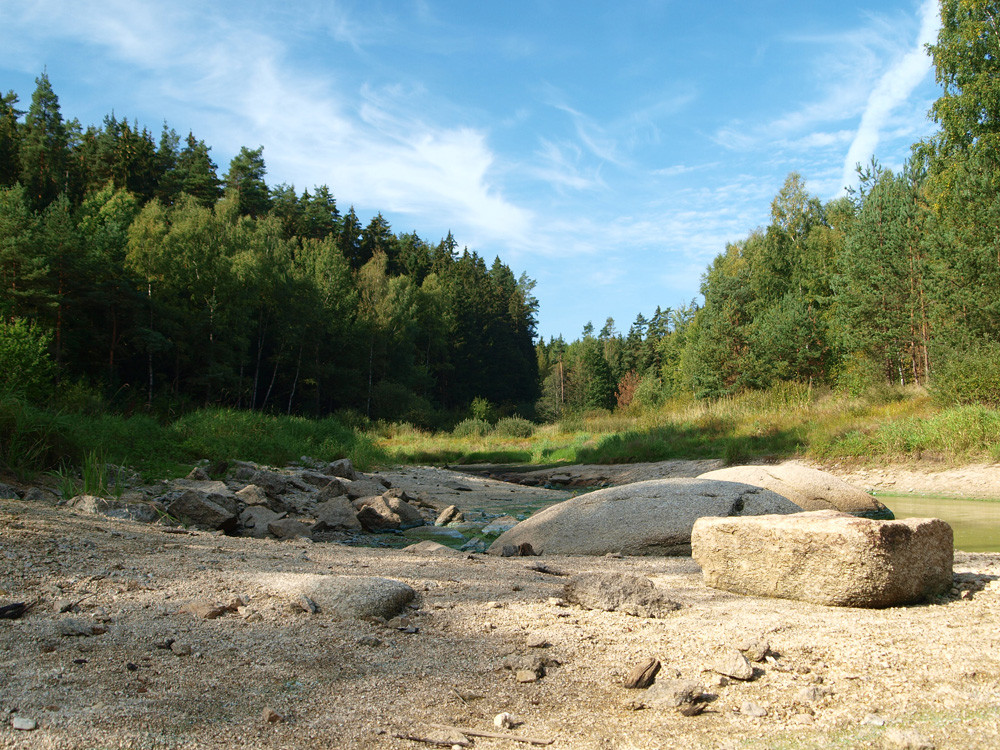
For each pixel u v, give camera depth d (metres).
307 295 47.75
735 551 4.54
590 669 2.92
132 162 61.38
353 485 12.35
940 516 9.82
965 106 22.75
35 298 25.84
